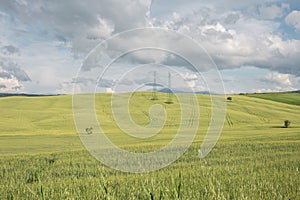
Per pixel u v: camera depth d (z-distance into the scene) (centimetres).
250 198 661
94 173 1199
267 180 856
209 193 668
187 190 711
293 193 708
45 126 6194
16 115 7188
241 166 1175
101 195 675
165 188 577
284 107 8762
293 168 1112
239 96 10012
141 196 673
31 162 1647
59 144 3519
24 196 743
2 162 1680
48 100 8794
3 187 930
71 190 762
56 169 1340
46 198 695
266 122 6825
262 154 1655
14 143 3688
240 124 6425
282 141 2533
